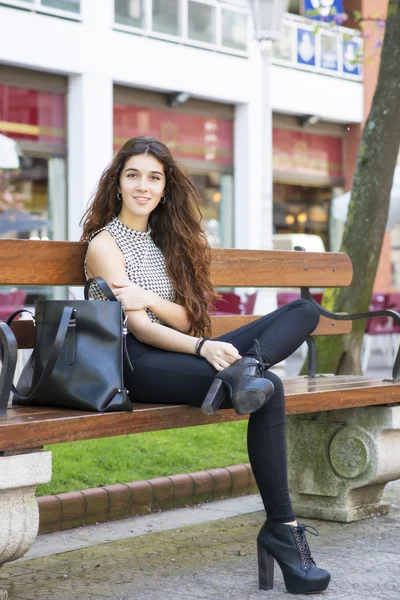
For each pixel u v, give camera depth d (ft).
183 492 17.80
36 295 49.19
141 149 13.46
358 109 67.41
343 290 27.48
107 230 13.46
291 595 12.01
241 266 16.34
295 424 16.83
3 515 10.41
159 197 13.56
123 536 15.43
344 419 16.42
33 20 48.03
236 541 15.07
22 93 49.26
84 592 12.23
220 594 12.12
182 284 13.56
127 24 52.60
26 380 12.26
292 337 12.29
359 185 27.58
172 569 13.38
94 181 51.24
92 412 11.32
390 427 15.96
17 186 49.44
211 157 59.41
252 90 60.08
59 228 51.21
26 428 10.30
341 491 16.37
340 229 68.23
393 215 46.88
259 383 11.28
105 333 11.50
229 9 58.18
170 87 55.11
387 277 74.38
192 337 12.39
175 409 12.07
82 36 50.37
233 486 18.72
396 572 13.10
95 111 51.19
